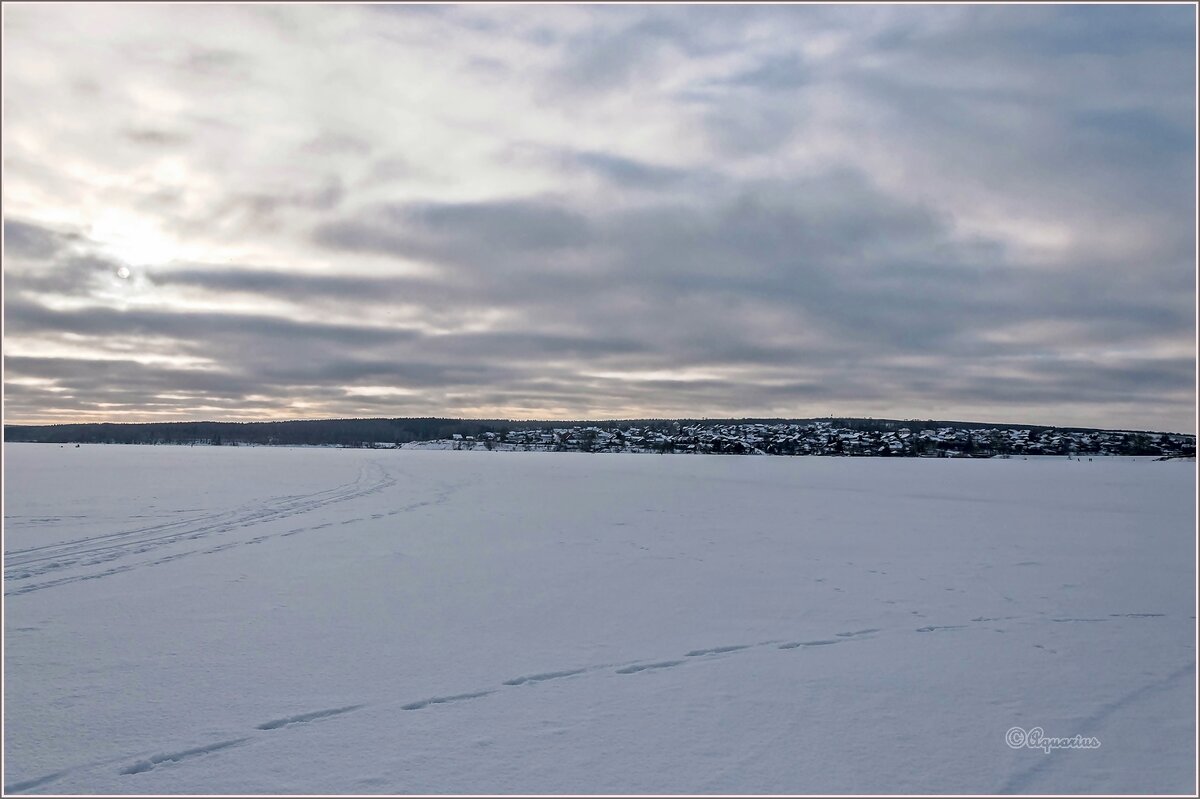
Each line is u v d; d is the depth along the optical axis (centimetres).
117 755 443
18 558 1088
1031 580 998
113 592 867
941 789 415
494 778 421
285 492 2392
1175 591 932
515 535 1415
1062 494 2662
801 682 578
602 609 812
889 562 1137
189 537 1323
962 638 708
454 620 757
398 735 473
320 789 407
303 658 625
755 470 4569
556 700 535
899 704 533
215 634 694
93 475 3178
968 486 3111
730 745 465
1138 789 416
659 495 2473
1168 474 4369
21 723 486
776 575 1020
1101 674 602
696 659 635
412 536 1382
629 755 450
